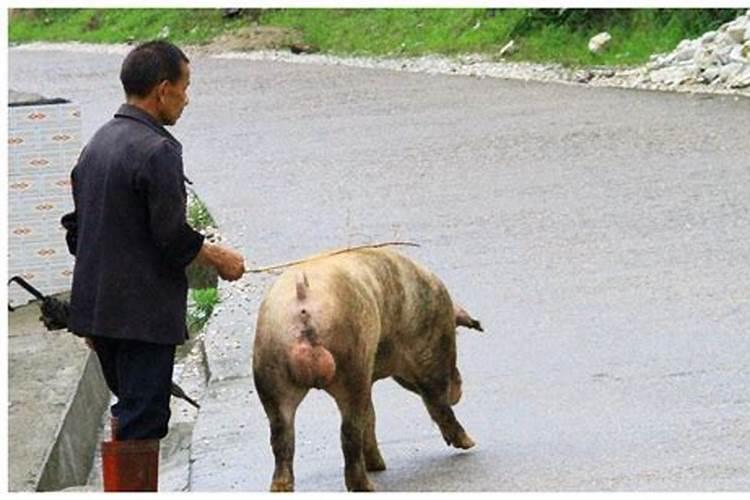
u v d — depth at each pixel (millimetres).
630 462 18469
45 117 28047
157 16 82562
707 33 50594
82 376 23641
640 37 53781
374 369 18016
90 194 16719
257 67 65438
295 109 51969
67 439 21469
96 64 72875
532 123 44312
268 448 20500
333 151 43219
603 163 37875
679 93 46656
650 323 24984
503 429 20297
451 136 43656
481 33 60812
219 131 48594
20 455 20203
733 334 24047
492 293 27531
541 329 25125
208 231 34438
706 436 19328
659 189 34594
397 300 17844
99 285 16594
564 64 54375
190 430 23094
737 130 40094
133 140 16531
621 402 21125
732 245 29531
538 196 35094
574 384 22125
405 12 67250
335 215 35062
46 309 17859
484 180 37375
